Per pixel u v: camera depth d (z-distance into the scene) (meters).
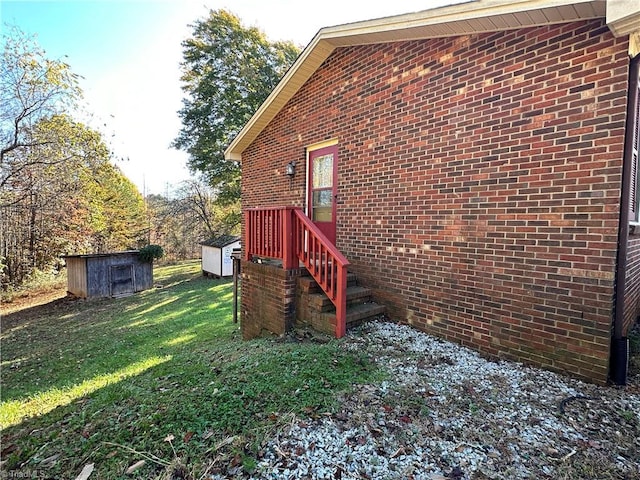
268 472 1.65
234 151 7.80
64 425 2.43
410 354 3.32
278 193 6.68
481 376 2.85
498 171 3.29
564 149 2.86
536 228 3.04
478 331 3.47
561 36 2.87
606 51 2.63
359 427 2.05
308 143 5.85
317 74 5.62
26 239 13.63
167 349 5.82
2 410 3.31
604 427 2.11
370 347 3.48
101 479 1.63
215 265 15.77
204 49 15.06
